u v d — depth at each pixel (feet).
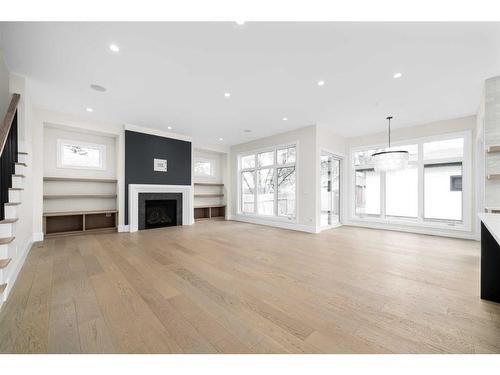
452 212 15.97
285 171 20.39
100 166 17.24
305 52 8.29
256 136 21.25
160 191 19.21
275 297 6.61
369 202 20.16
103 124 16.48
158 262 9.78
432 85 10.77
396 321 5.38
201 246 12.65
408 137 17.62
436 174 16.62
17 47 7.99
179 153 20.63
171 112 14.74
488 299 6.40
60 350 4.33
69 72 9.74
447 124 15.72
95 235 15.70
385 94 11.87
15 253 7.79
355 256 10.78
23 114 10.18
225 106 13.62
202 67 9.34
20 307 5.93
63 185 15.70
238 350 4.39
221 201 26.30
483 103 10.93
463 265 9.48
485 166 9.91
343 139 21.02
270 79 10.33
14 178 8.51
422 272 8.65
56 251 11.44
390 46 7.88
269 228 19.17
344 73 9.75
